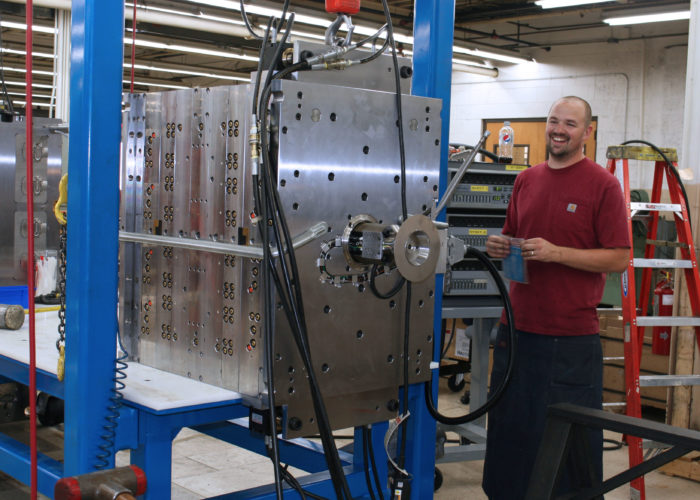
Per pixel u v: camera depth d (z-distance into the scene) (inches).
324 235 55.7
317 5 305.6
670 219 208.7
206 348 59.9
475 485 127.3
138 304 66.9
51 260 98.6
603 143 380.8
